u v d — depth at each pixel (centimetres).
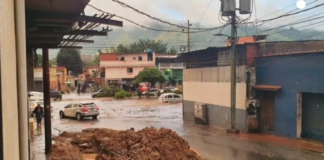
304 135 1567
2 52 138
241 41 3409
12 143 158
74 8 591
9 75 155
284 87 1647
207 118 2261
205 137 1714
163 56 6456
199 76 2388
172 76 6088
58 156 1129
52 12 616
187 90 2586
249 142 1545
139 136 1200
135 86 5950
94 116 2577
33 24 638
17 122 177
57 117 2716
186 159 1047
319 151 1309
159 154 1020
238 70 1898
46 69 1176
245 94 1834
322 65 1412
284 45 1920
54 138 1458
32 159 1075
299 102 1567
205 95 2292
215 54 2153
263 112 1830
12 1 171
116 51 8625
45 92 1177
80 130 1950
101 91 5147
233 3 1770
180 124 2294
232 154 1291
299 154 1269
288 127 1630
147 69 5341
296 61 1563
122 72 6116
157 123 2330
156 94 5044
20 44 184
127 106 3566
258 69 1836
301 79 1535
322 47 2009
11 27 166
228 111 1983
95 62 9400
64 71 6844
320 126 1484
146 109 3262
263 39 3300
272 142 1528
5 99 143
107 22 687
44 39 891
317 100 1495
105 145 1231
